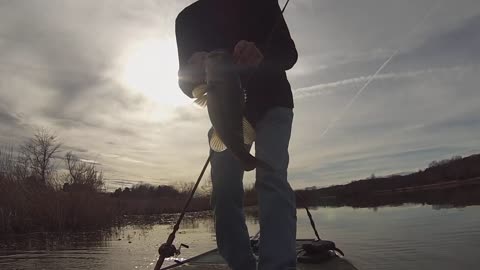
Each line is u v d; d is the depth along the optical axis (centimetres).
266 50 255
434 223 866
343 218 1260
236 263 273
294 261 226
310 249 392
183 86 292
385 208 1692
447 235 664
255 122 258
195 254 621
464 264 443
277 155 244
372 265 455
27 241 994
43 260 629
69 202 1392
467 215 1001
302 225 1067
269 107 255
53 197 1377
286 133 254
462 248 534
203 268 377
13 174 1402
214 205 275
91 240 973
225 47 277
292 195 242
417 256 496
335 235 776
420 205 1688
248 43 243
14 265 592
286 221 231
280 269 221
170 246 244
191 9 290
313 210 2048
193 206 2688
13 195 1307
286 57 260
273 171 238
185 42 291
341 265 364
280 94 258
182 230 1230
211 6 284
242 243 272
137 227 1448
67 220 1362
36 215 1318
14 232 1237
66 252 721
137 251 695
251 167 227
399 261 472
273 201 233
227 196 268
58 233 1224
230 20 277
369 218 1166
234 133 230
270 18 271
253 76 253
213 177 272
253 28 273
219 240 278
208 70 240
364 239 683
